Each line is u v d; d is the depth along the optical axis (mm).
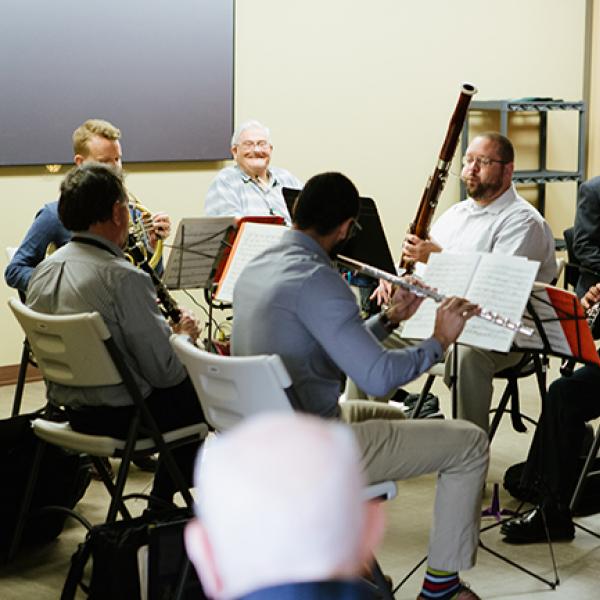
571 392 3709
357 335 2629
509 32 7867
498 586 3254
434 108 7508
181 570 2691
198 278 4340
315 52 6848
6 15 5570
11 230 5770
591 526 3807
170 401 3225
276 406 2527
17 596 3172
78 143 4293
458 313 2834
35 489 3473
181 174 6367
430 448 2828
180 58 6203
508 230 4262
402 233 7469
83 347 2994
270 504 914
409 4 7270
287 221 5543
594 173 8469
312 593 912
